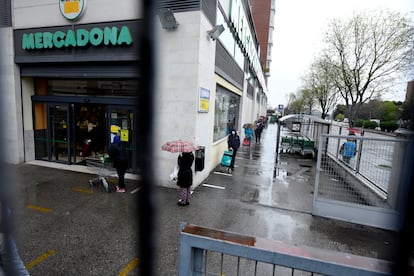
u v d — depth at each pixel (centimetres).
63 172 712
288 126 2903
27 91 789
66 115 780
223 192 623
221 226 445
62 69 711
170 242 376
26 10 703
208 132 716
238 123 1359
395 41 1042
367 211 467
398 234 180
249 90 1706
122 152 568
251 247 152
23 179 644
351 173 533
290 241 405
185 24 571
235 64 1073
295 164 1009
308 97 2389
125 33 609
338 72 1241
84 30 641
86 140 790
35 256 328
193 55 572
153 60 361
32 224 413
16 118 766
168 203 532
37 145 824
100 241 368
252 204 554
